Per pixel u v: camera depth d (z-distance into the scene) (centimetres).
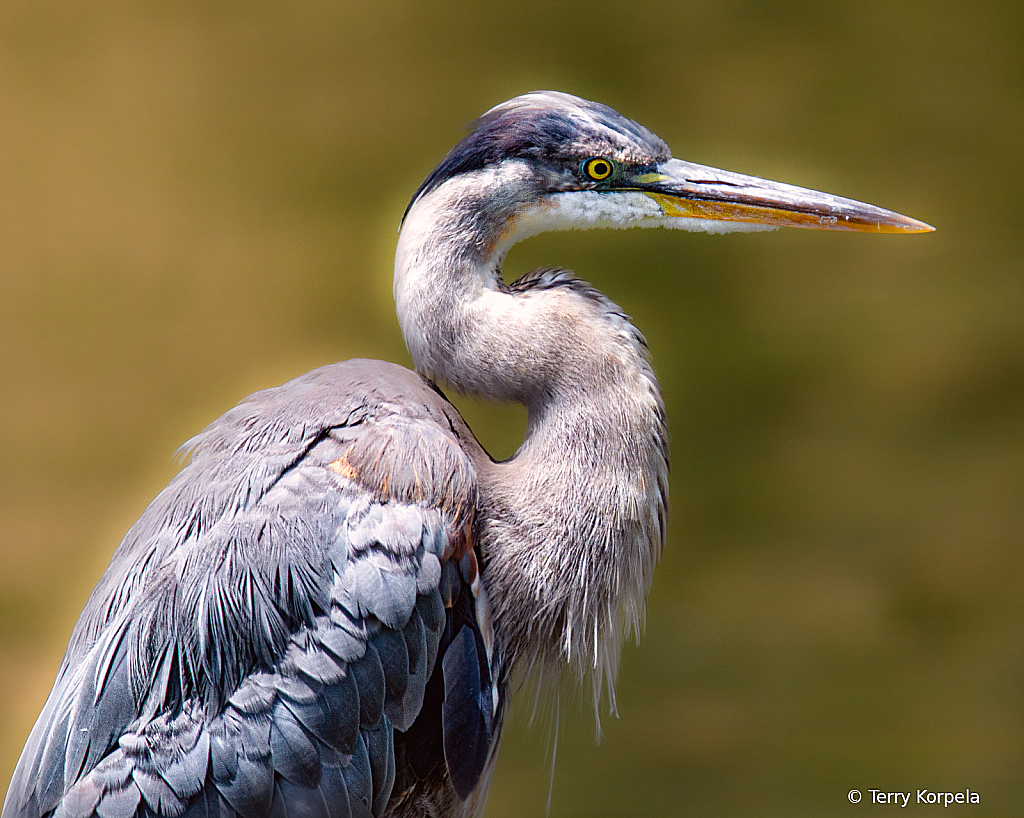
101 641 446
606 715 1002
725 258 1667
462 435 499
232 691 432
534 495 486
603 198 516
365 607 438
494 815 903
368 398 475
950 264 1639
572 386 492
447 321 498
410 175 1833
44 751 436
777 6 2112
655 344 1487
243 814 425
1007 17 2098
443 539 457
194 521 454
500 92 1998
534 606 487
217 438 481
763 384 1405
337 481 452
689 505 1245
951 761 916
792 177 1773
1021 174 1745
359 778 442
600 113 517
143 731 425
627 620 513
